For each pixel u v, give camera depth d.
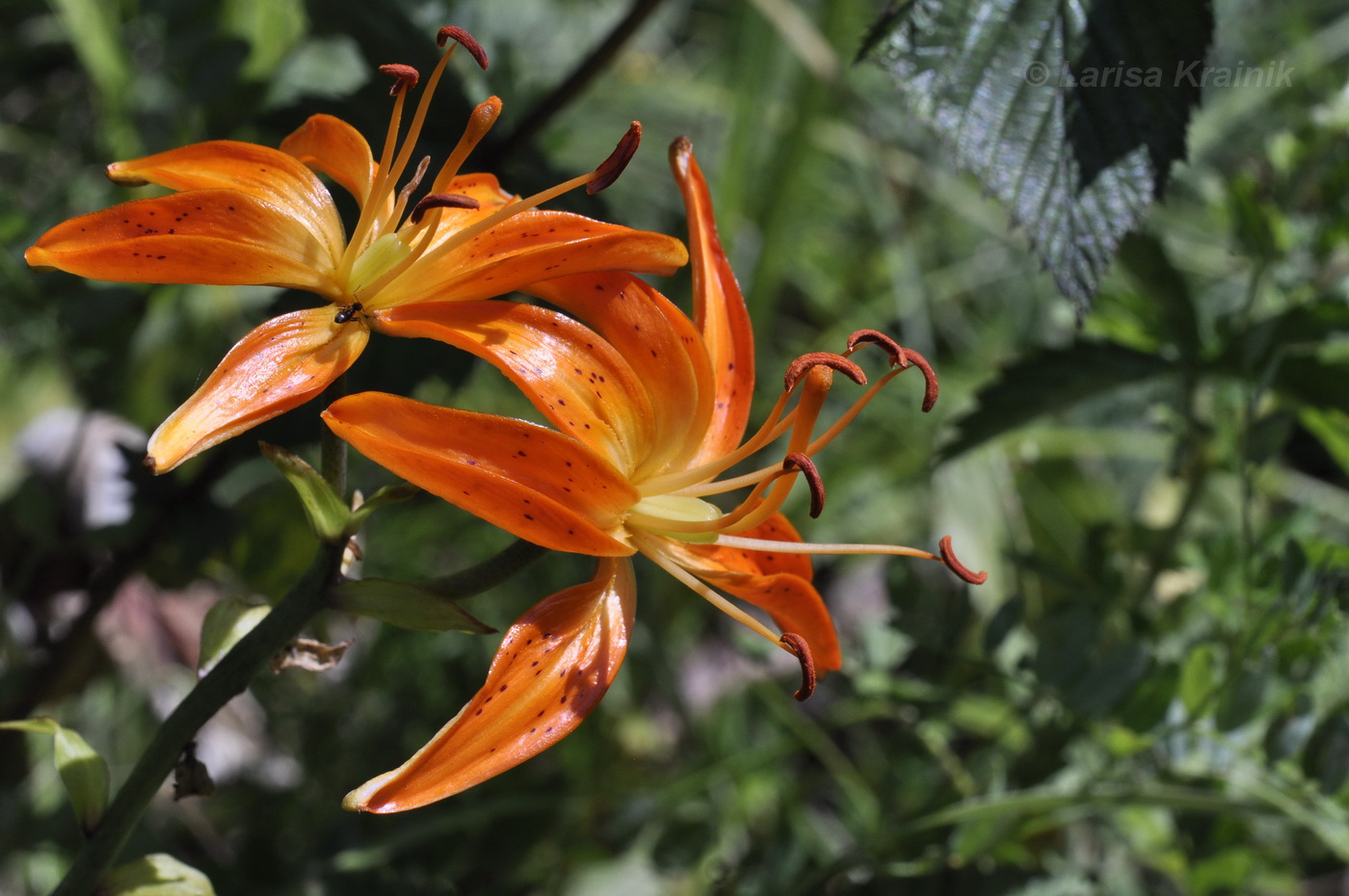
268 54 0.76
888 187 1.12
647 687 0.85
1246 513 0.69
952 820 0.69
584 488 0.61
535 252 0.61
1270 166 0.78
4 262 0.74
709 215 0.65
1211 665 0.68
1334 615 0.68
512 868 0.75
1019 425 0.73
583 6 1.18
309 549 0.73
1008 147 0.65
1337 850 0.67
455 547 0.87
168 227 0.60
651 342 0.63
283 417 0.69
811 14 1.20
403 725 0.80
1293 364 0.72
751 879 0.73
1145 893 0.78
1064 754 0.72
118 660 0.75
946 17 0.65
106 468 0.75
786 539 0.64
